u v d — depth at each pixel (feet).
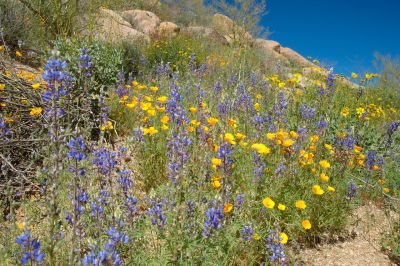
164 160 12.57
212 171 11.40
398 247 11.46
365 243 11.90
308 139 13.98
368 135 18.78
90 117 15.80
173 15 76.69
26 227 6.70
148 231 9.36
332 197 11.83
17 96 13.94
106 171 9.93
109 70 18.35
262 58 38.42
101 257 6.03
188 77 24.58
